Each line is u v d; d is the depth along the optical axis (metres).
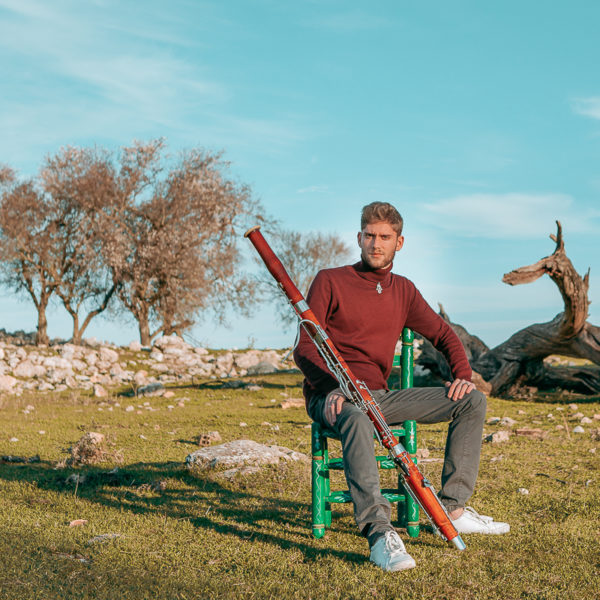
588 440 7.52
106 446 7.00
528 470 5.82
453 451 3.76
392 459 3.65
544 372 13.61
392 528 3.35
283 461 5.89
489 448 6.97
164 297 30.48
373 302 3.83
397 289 3.95
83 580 3.07
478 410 3.70
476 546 3.69
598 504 4.68
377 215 3.78
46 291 30.27
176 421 9.91
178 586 3.03
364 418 3.44
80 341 28.64
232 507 4.63
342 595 2.97
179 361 22.23
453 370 3.98
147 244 29.88
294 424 9.26
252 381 15.77
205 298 30.84
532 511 4.52
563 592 3.01
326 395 3.71
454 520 3.78
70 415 11.19
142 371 19.73
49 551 3.50
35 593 2.89
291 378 16.34
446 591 3.02
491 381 13.43
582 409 10.79
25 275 29.91
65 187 29.53
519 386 13.45
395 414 3.76
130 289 30.53
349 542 3.75
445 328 4.04
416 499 3.54
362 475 3.36
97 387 15.18
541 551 3.63
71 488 5.29
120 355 22.62
